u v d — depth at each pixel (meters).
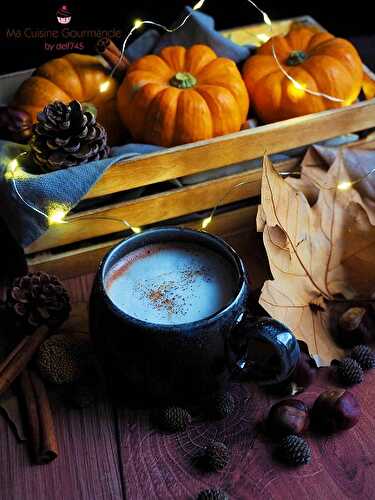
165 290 0.37
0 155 0.44
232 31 0.56
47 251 0.46
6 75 0.51
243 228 0.49
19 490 0.35
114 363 0.36
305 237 0.41
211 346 0.35
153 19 0.72
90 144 0.43
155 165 0.44
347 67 0.50
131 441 0.37
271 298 0.39
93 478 0.36
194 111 0.47
